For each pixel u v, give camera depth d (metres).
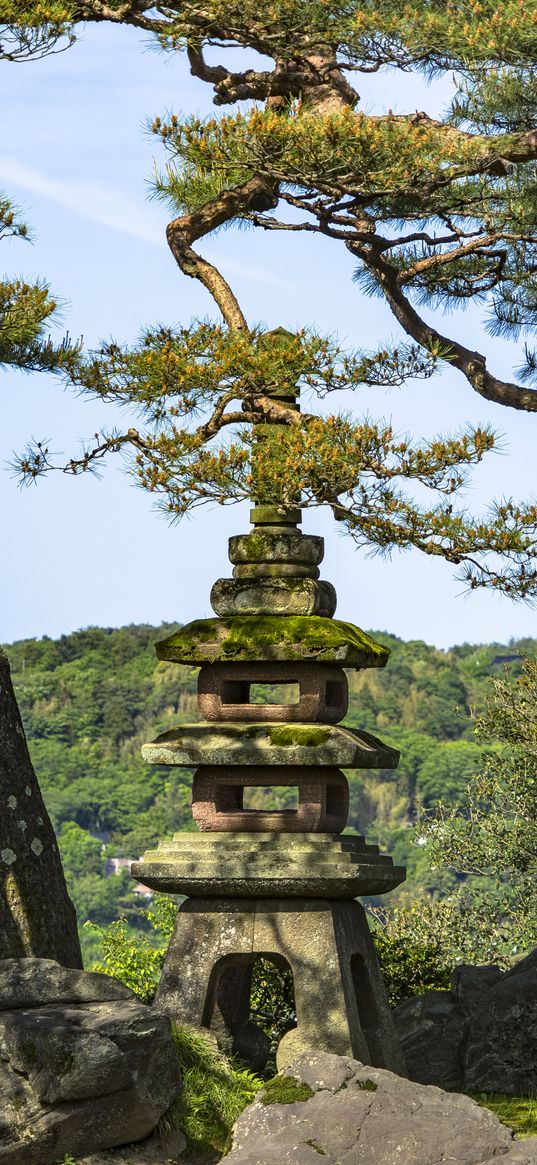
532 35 8.73
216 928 8.81
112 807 76.38
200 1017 8.70
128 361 9.37
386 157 8.95
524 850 15.67
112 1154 6.76
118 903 64.38
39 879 9.07
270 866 8.64
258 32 9.68
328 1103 6.52
